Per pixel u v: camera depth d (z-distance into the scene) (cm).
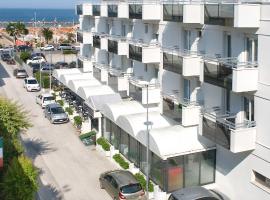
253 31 2027
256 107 2062
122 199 2309
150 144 2452
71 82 4119
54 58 8288
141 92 3109
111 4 3703
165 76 2891
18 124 2831
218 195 2216
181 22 2522
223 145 2120
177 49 2772
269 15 1925
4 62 8075
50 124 4006
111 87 3788
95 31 4459
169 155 2339
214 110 2372
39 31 12450
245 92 2102
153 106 3112
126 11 3400
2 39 12000
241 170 2241
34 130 3812
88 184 2672
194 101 2572
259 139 2066
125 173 2511
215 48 2345
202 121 2275
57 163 3025
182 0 2662
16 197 2002
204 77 2234
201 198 2091
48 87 5572
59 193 2545
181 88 2752
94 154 3194
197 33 2566
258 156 2091
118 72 3694
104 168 2925
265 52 1969
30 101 4975
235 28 2144
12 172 2017
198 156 2430
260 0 1969
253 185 2159
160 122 2773
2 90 5591
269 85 1966
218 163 2439
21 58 7644
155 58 3020
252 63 2019
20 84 6019
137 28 3384
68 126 3944
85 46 4828
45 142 3491
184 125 2488
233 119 2214
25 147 3359
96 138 3397
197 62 2458
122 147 3027
